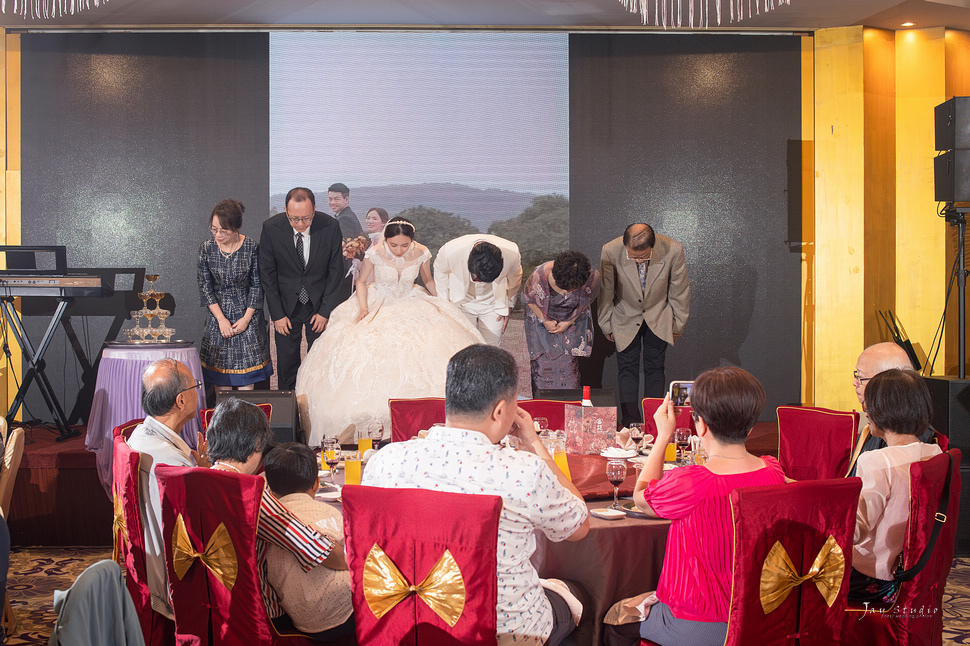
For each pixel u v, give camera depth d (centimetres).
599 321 503
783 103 563
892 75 555
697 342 570
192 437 439
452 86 564
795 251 568
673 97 565
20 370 544
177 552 199
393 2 515
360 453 288
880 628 209
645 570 216
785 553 178
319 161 561
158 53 548
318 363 452
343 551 203
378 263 468
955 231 545
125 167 548
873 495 210
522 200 569
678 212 568
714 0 505
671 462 285
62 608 125
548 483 176
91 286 466
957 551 406
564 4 518
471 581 166
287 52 557
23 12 515
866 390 224
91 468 423
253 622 190
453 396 178
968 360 550
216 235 474
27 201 544
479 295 487
